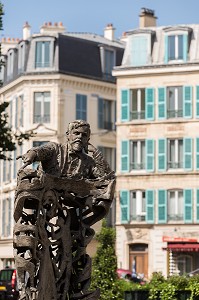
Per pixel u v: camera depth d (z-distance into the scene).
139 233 55.31
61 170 8.91
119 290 26.02
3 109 32.78
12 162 62.12
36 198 8.32
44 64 60.47
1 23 32.88
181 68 55.81
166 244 54.56
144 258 55.22
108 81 62.34
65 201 9.08
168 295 21.97
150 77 56.59
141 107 56.62
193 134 55.22
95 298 9.26
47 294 8.78
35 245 8.31
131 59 57.12
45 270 8.65
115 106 62.91
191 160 54.91
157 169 55.50
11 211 62.19
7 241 62.34
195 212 54.34
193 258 54.44
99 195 9.09
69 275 9.12
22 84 61.00
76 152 9.02
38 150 8.65
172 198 55.12
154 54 57.00
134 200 55.88
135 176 55.88
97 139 61.59
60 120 59.91
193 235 54.09
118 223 55.84
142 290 22.78
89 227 9.23
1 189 64.12
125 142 56.53
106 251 26.89
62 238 9.03
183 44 56.31
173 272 54.25
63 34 61.34
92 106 61.47
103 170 9.16
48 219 8.84
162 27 57.50
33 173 8.31
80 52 61.59
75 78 60.62
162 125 55.88
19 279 8.27
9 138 32.72
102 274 26.25
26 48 61.19
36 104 60.34
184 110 55.59
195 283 21.97
